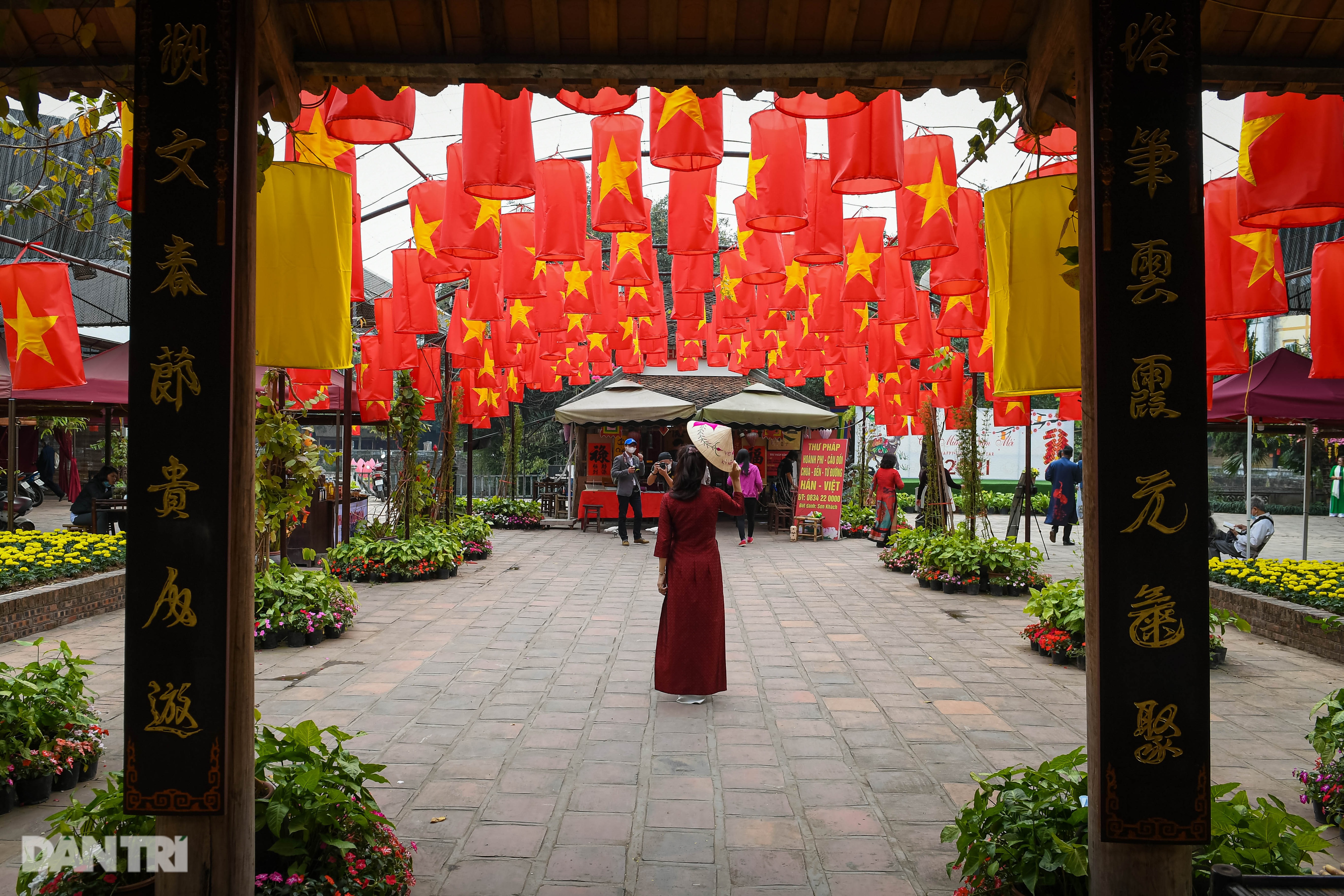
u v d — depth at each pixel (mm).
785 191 4281
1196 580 2336
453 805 3924
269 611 7023
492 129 4008
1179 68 2344
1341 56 3047
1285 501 26766
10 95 3150
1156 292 2346
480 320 6973
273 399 7234
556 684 5984
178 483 2402
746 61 3082
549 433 29469
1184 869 2439
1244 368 5543
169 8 2410
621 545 15117
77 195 5148
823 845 3566
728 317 7797
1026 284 3381
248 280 2504
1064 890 2693
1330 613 6922
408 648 7031
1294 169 3465
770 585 10672
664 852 3486
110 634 7211
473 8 2951
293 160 4406
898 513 17188
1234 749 4707
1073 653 6492
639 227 4734
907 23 2980
